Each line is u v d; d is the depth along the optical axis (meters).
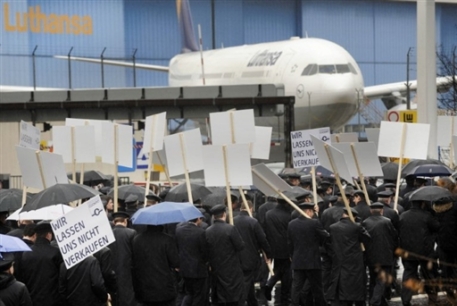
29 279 16.73
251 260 22.00
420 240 21.94
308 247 21.70
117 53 95.31
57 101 48.22
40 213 19.02
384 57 99.94
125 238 19.25
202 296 21.14
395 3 100.06
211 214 22.47
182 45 85.56
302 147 25.91
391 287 24.56
